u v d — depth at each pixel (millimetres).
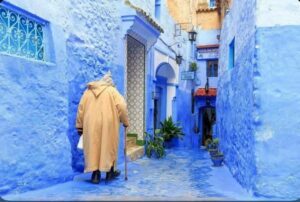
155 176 6387
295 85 4453
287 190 4352
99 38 6668
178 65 13656
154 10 11016
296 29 4477
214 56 15500
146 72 9602
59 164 4980
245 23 5484
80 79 5922
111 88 5621
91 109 5379
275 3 4539
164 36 11727
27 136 4250
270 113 4469
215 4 15914
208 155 10266
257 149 4461
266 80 4500
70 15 5543
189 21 15008
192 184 5676
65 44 5254
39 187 4480
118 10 7641
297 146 4387
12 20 4188
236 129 6281
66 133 5195
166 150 11727
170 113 13281
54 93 4855
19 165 4086
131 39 8695
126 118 5695
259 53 4531
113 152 5484
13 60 4023
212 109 16969
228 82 7785
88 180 5484
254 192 4441
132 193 4762
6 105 3889
